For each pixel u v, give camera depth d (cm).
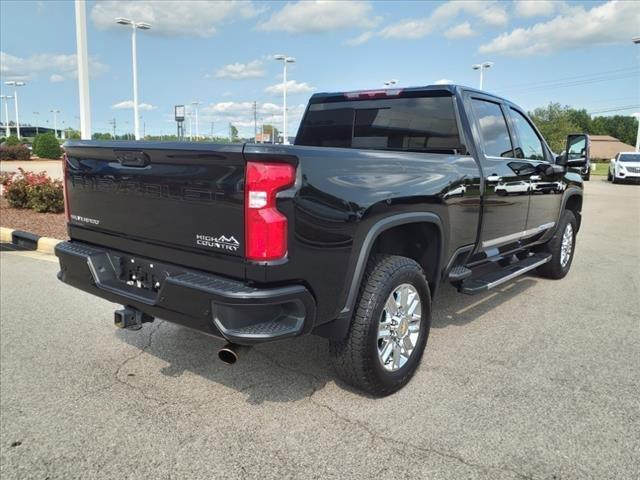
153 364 387
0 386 353
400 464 270
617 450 282
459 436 294
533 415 316
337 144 522
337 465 269
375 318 315
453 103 434
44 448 283
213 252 279
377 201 308
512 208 480
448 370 379
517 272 493
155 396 340
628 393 345
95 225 350
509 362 394
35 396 339
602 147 8800
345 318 304
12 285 597
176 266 300
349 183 293
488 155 454
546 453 279
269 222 259
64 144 362
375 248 377
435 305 536
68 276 364
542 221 563
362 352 315
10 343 426
